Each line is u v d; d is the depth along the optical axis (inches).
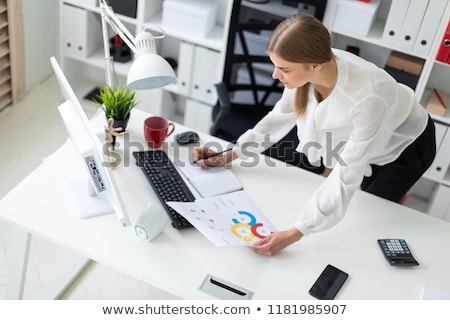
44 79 156.2
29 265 108.8
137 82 83.4
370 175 97.1
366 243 85.0
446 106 125.7
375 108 78.5
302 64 74.8
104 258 76.9
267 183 92.8
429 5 112.0
